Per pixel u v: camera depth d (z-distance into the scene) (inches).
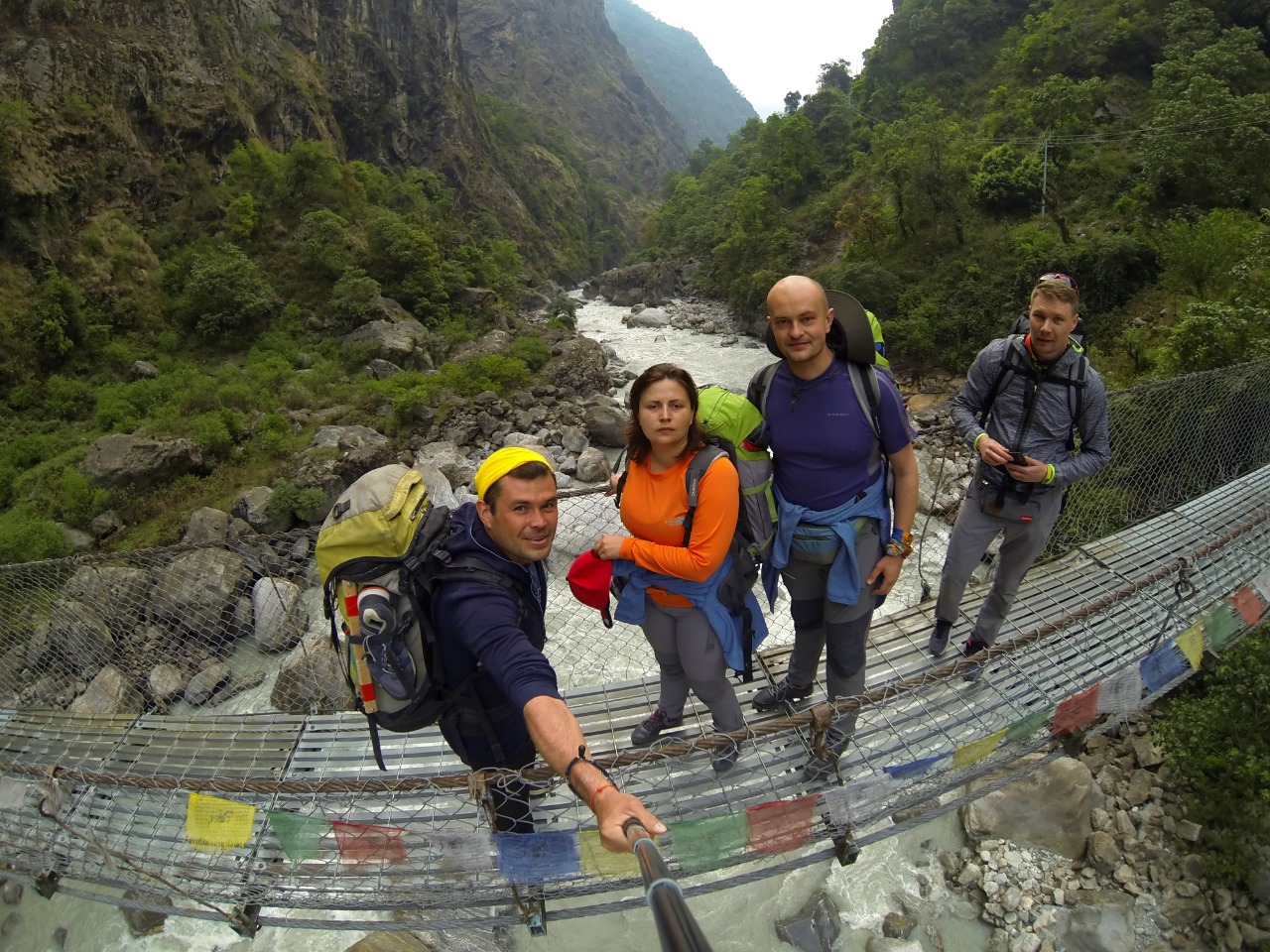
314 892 135.7
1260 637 242.4
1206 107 904.9
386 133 1915.6
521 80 4645.7
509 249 1838.1
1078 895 230.5
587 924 231.8
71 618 345.4
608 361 1166.3
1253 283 470.3
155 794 168.1
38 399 788.6
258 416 721.0
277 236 1167.6
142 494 572.4
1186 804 246.2
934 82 1959.9
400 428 746.2
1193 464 288.0
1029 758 256.7
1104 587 208.5
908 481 123.2
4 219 868.0
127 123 1097.4
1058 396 146.9
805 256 1582.2
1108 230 956.0
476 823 135.8
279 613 362.9
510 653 78.8
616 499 128.1
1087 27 1507.1
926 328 975.0
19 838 159.5
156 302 985.5
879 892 238.7
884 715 163.6
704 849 120.4
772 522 124.2
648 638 137.4
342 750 171.8
